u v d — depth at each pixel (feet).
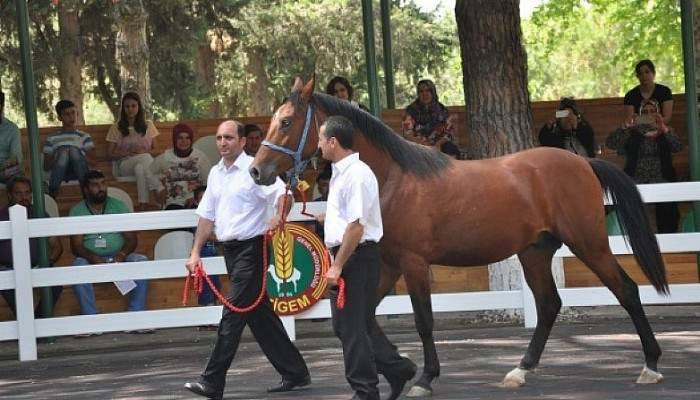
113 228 42.16
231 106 107.04
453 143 49.65
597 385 31.45
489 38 45.01
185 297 31.14
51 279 42.01
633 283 32.63
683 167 53.78
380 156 30.55
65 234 41.96
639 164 50.11
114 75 94.68
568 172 32.45
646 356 31.86
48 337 45.73
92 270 42.24
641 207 33.06
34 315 45.09
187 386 30.50
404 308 43.14
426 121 49.75
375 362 28.40
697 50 70.69
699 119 52.75
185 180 49.42
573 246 32.45
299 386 32.32
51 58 90.68
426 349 30.60
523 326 43.70
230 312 30.58
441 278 46.98
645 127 50.06
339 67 106.52
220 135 30.78
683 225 48.93
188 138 49.57
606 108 55.21
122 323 42.32
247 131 48.88
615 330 41.50
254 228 30.66
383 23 59.93
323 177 47.24
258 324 31.68
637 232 33.01
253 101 106.11
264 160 30.19
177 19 94.48
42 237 44.47
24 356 41.70
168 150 50.06
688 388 30.63
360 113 30.50
